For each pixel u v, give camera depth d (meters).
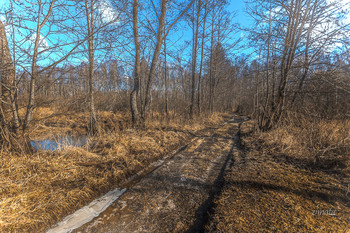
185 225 2.32
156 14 7.05
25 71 3.45
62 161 3.69
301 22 5.38
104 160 3.99
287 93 6.15
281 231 1.93
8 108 3.73
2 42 3.34
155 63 7.56
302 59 5.80
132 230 2.24
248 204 2.50
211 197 2.93
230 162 4.41
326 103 5.93
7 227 2.05
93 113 6.64
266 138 5.69
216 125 11.22
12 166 3.15
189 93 17.09
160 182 3.43
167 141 5.97
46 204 2.46
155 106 12.01
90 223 2.33
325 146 4.09
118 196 2.98
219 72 15.50
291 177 3.16
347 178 2.91
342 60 4.96
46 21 3.64
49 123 9.22
